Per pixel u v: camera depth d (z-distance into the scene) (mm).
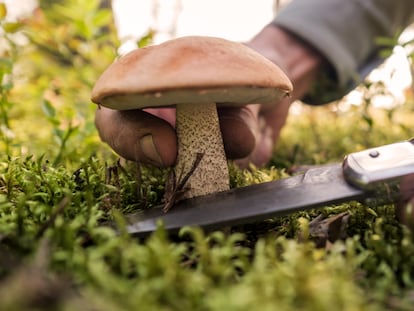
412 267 129
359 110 372
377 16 339
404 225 142
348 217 161
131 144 176
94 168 204
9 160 211
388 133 410
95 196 189
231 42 149
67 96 388
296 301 103
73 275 111
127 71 139
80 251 119
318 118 508
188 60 135
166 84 132
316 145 393
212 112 174
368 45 352
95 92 146
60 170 208
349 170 145
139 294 98
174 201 159
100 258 122
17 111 410
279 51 314
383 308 111
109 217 160
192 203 156
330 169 160
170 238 150
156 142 170
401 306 110
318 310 96
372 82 344
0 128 278
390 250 131
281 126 312
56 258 115
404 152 145
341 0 329
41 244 113
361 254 130
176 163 176
